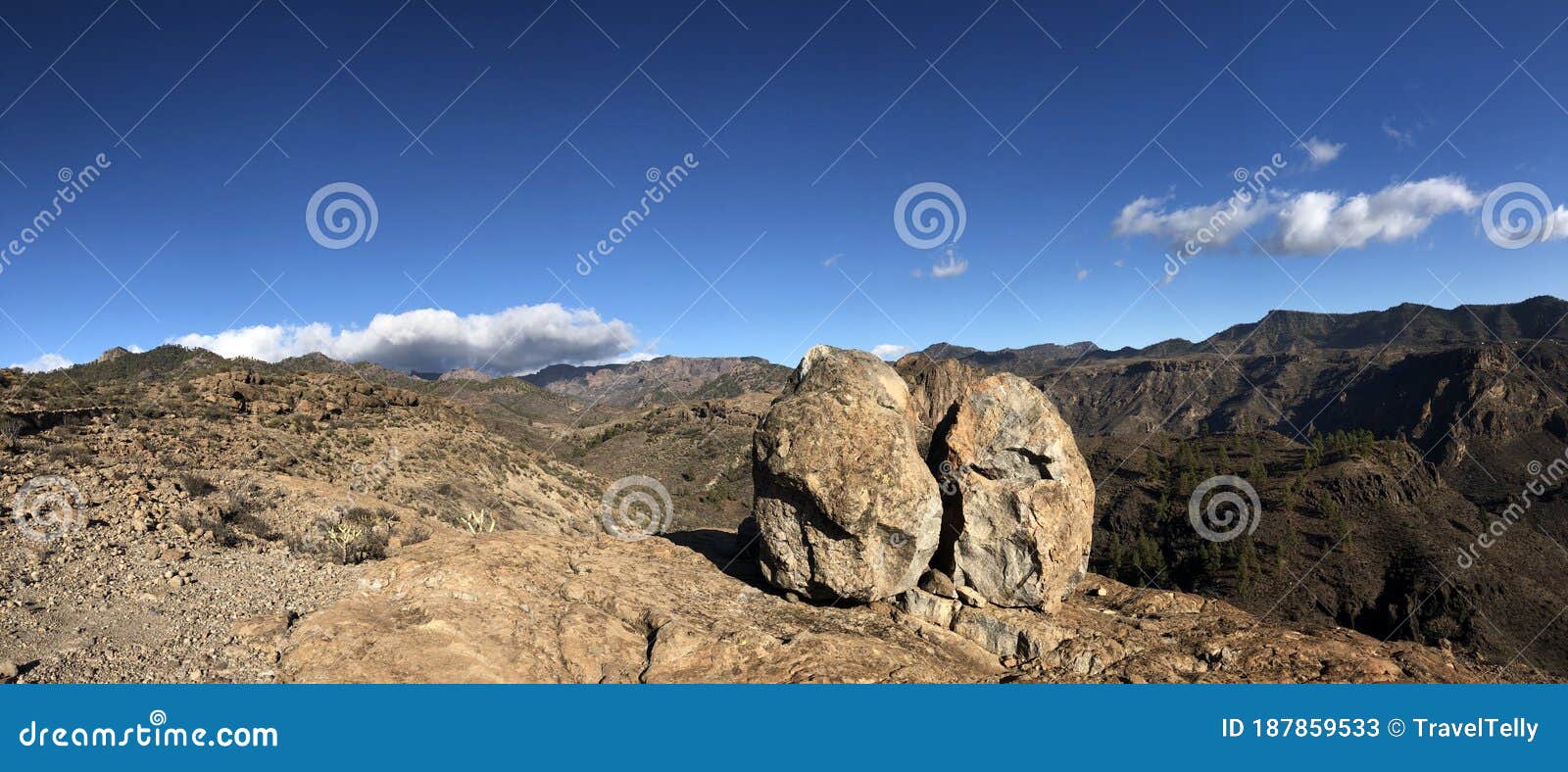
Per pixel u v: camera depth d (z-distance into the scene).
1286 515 100.50
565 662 10.92
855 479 13.30
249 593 13.16
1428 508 104.88
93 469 22.66
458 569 12.93
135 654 10.20
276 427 47.25
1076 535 14.52
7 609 10.92
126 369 89.19
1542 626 82.62
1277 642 13.37
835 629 13.20
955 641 13.25
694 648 11.40
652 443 132.75
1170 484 114.81
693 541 19.94
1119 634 13.65
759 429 14.16
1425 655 13.09
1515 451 197.00
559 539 17.03
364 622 11.13
